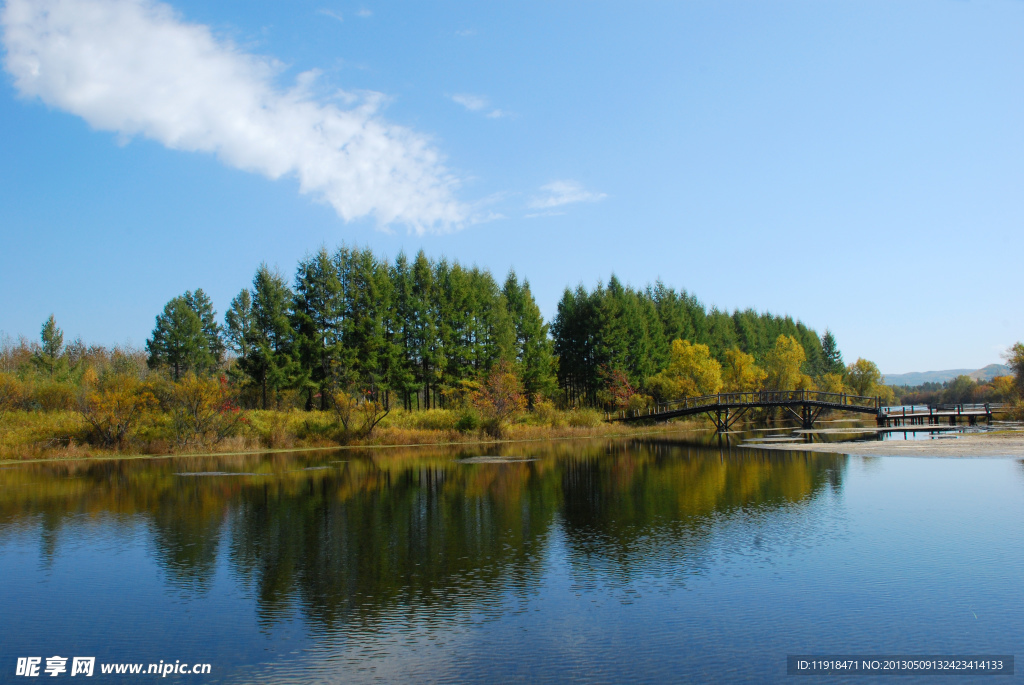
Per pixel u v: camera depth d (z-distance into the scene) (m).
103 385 39.22
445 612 10.81
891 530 15.80
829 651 9.08
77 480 26.88
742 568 12.93
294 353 51.66
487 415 48.50
